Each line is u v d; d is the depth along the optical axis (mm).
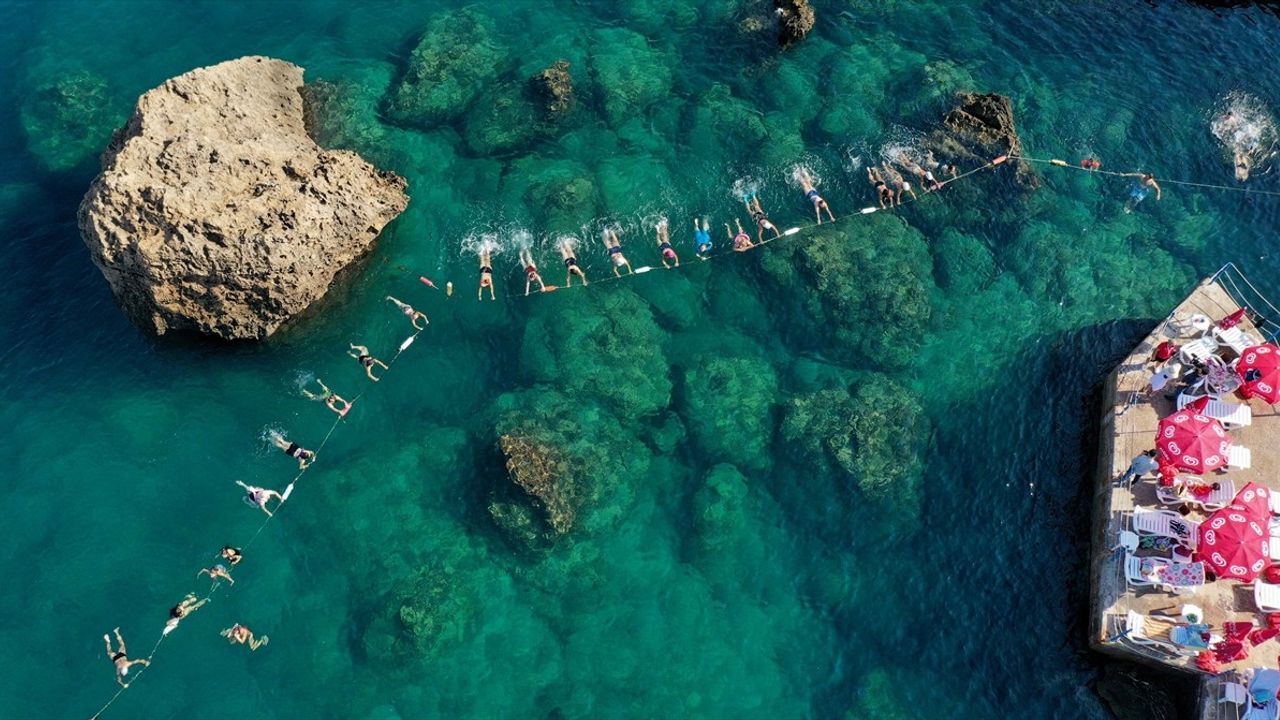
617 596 22828
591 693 21531
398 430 24984
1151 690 21172
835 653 22297
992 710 21391
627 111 29891
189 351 26031
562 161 28859
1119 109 30219
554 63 30609
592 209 27719
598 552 23266
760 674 21984
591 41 31766
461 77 30406
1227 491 21938
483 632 22234
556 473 23297
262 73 29172
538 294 26625
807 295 26562
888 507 23734
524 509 23016
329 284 27031
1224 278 26938
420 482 24141
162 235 24125
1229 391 23547
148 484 23766
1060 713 21250
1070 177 28859
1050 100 30406
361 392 25438
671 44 31844
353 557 23078
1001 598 22703
